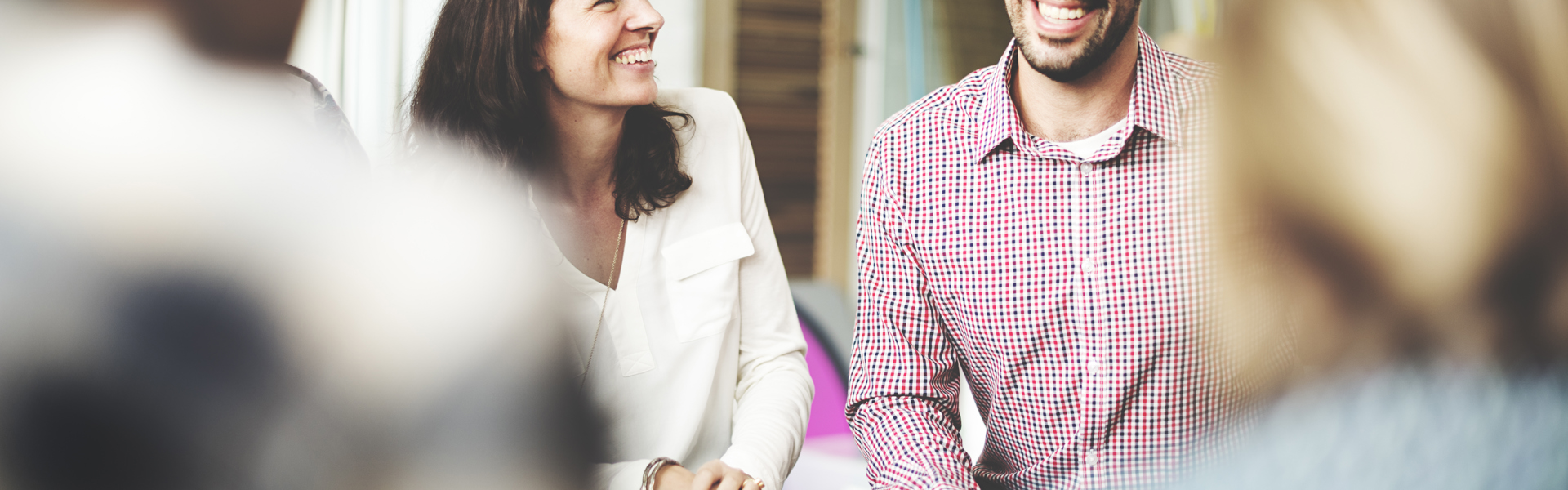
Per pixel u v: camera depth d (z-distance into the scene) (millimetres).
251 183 413
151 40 422
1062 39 1069
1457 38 292
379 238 428
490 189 489
